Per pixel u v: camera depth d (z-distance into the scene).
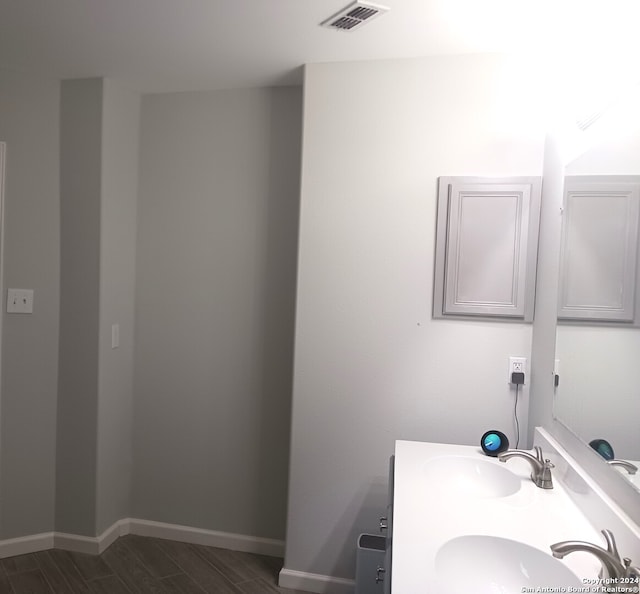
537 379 1.99
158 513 2.68
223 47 2.06
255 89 2.50
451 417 2.12
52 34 1.97
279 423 2.54
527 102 2.01
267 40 1.98
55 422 2.48
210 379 2.61
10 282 2.39
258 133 2.51
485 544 1.23
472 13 1.71
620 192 1.32
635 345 1.18
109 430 2.52
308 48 2.04
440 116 2.08
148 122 2.61
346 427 2.20
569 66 1.83
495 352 2.08
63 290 2.44
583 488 1.40
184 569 2.38
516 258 2.03
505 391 2.08
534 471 1.60
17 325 2.41
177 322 2.63
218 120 2.54
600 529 1.27
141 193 2.64
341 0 1.67
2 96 2.36
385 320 2.16
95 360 2.43
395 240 2.13
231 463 2.59
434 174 2.09
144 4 1.74
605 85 1.48
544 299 1.94
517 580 1.18
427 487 1.53
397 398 2.16
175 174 2.60
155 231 2.63
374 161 2.14
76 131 2.40
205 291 2.60
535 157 2.01
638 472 1.15
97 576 2.29
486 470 1.78
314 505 2.24
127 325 2.63
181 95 2.58
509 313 2.04
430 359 2.13
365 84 2.13
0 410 2.40
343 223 2.17
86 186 2.40
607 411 1.33
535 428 1.91
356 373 2.19
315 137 2.18
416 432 2.15
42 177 2.41
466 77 2.05
